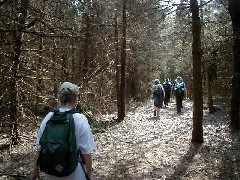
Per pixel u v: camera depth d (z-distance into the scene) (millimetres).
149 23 13672
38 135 3674
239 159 9305
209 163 9117
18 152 10023
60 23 7629
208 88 18141
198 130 11430
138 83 29594
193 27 10914
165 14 11445
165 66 38969
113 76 19156
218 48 14344
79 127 3557
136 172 8594
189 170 8617
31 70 9555
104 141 12281
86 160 3559
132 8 16078
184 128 14648
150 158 9859
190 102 27500
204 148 10703
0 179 7738
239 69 13172
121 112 17359
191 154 10109
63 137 3422
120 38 17344
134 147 11312
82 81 10578
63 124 3492
